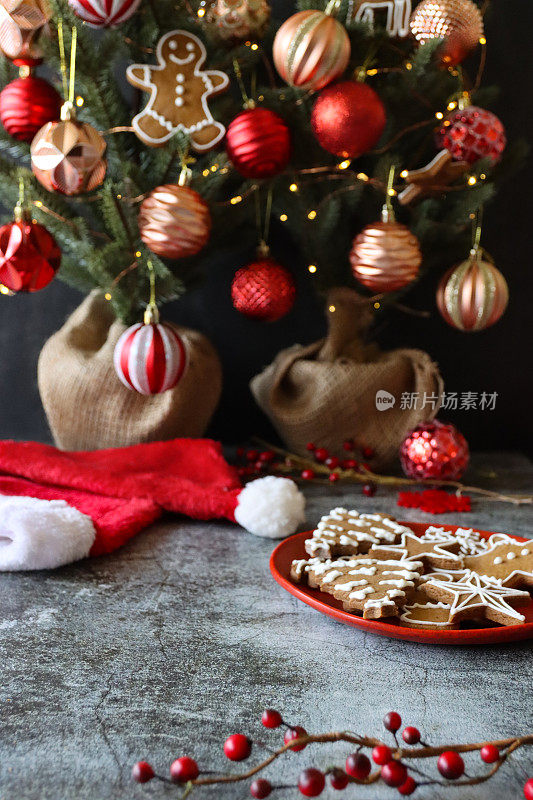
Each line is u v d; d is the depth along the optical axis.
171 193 0.97
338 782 0.63
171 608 0.84
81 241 1.09
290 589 0.83
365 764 0.61
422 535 0.93
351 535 0.89
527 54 1.25
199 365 1.14
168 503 1.00
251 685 0.75
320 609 0.81
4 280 0.99
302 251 1.18
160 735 0.70
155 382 1.01
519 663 0.78
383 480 1.14
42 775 0.67
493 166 1.10
